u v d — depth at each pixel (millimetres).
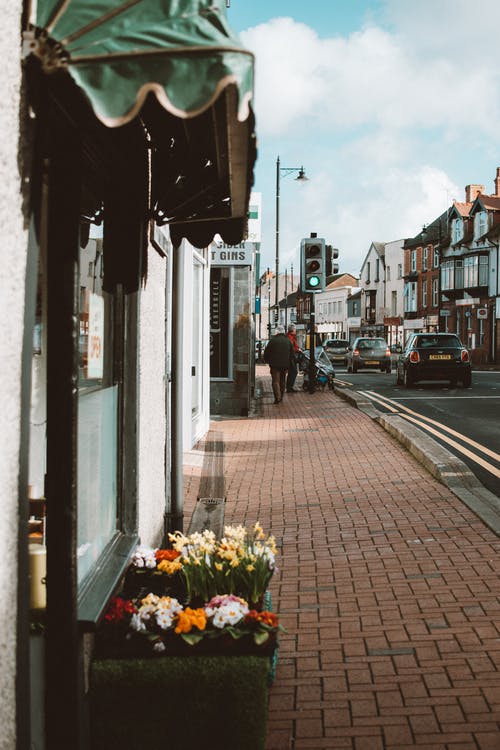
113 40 2422
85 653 3289
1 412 2377
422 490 8773
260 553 4012
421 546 6531
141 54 2355
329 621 4945
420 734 3547
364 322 90375
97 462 4008
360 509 7969
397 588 5516
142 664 3178
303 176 36469
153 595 3561
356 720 3691
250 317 17422
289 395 23875
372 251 87938
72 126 2916
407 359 26359
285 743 3502
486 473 9992
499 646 4469
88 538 3783
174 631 3293
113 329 4465
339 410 18625
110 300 4418
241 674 3168
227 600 3469
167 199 4492
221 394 17406
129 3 2486
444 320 59781
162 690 3172
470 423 15461
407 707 3801
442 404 19766
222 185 4160
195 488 9000
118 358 4523
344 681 4102
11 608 2525
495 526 6996
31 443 3268
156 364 5680
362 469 10289
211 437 13781
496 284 58312
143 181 4371
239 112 2336
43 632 3096
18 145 2480
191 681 3166
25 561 2609
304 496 8758
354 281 112438
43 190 3002
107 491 4281
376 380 32062
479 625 4789
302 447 12500
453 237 65438
